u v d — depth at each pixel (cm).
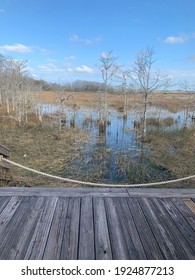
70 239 259
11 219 294
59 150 1222
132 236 267
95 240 258
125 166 970
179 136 1515
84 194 368
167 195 373
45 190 378
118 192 379
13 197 353
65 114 2339
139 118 2245
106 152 1205
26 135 1480
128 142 1480
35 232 269
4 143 1248
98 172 912
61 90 2444
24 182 725
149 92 1823
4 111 2294
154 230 280
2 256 231
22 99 2289
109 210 323
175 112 2883
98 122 2097
